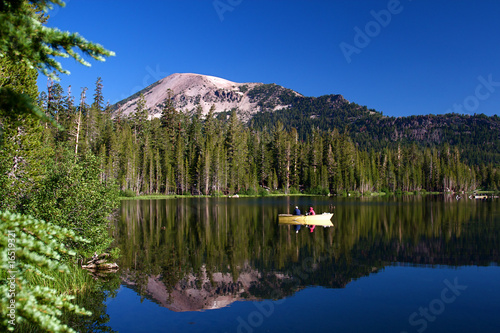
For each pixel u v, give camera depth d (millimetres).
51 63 3887
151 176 78625
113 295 12711
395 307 11594
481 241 22453
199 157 86312
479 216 36438
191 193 85688
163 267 16594
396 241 22719
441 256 18562
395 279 14680
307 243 22203
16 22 3584
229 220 33844
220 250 20203
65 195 13094
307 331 9797
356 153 108938
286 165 99125
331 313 11094
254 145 109500
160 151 89750
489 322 10312
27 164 13117
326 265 16906
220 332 9688
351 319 10633
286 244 21938
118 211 42312
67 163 13914
